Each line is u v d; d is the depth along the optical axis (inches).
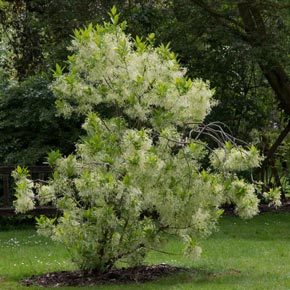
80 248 302.8
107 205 291.6
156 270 338.0
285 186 725.3
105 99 309.9
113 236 307.3
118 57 304.2
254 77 666.2
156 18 611.5
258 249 415.2
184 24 610.5
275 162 707.4
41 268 346.6
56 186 300.8
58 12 613.9
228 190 300.8
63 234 302.8
